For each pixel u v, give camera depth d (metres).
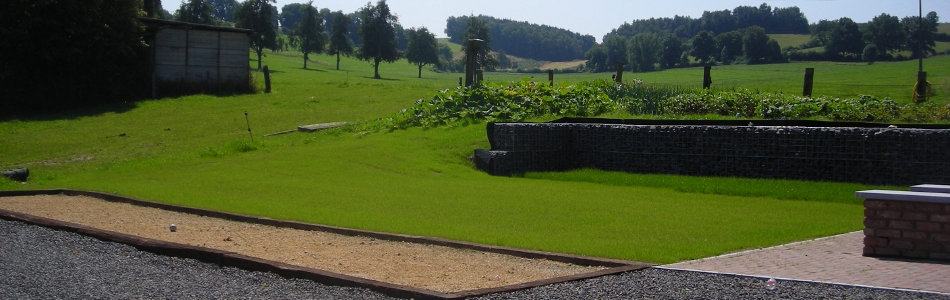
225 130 22.95
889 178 13.05
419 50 85.44
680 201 11.68
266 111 26.92
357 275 6.73
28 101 27.67
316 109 27.31
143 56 30.66
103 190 12.89
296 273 6.63
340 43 88.62
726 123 16.23
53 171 16.83
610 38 94.19
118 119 25.67
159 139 21.58
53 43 27.44
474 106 21.45
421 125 20.80
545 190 13.02
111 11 28.97
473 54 24.31
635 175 14.93
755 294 5.68
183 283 6.47
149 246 7.75
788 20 120.25
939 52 72.88
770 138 14.17
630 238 8.38
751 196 12.38
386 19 81.06
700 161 14.89
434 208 10.88
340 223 9.43
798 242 8.00
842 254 7.23
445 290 6.16
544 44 148.50
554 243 8.00
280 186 13.33
